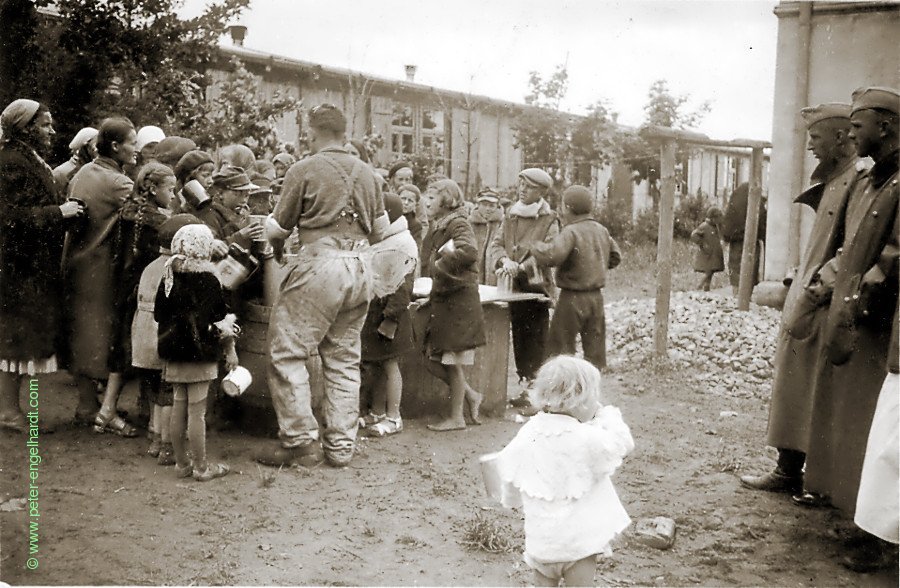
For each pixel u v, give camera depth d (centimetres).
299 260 529
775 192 1070
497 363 686
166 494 472
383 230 562
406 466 547
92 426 579
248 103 849
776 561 429
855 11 991
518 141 1623
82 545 403
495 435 629
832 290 481
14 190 528
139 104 739
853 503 452
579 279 690
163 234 501
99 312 560
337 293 524
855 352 449
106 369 564
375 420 627
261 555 405
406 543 429
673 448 616
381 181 582
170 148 586
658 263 909
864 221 441
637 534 444
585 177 1694
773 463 585
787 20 1033
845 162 496
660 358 901
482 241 888
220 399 608
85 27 704
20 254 533
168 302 478
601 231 704
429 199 635
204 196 554
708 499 512
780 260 1080
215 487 488
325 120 545
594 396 340
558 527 329
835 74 1012
